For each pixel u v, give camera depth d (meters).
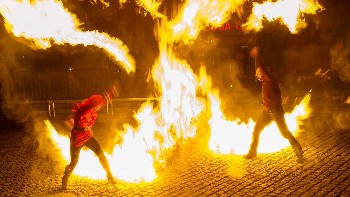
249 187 5.89
